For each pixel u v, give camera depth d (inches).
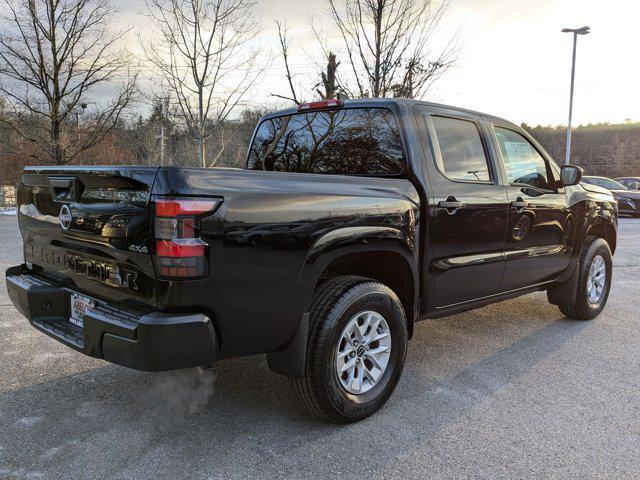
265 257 101.3
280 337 107.4
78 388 136.6
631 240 493.0
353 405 119.0
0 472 98.0
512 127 173.6
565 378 150.9
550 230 180.1
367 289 120.0
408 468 103.2
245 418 122.6
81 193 107.7
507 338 187.6
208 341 95.7
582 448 112.0
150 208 92.3
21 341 168.6
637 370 158.1
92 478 97.0
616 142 2412.6
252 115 437.1
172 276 91.4
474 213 148.0
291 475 99.7
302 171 166.4
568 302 202.1
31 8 470.6
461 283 148.3
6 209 707.4
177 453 106.5
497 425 121.7
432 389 141.9
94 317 100.0
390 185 129.6
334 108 156.1
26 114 526.6
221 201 95.4
